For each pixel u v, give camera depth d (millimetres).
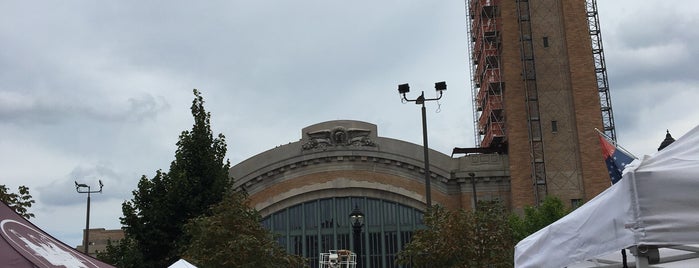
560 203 36781
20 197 18875
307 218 47719
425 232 25500
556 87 48656
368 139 48125
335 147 48094
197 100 31922
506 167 47281
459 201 47156
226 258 25109
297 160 48000
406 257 26375
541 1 50406
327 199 48031
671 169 5660
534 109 48344
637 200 5711
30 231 7730
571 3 49781
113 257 29047
